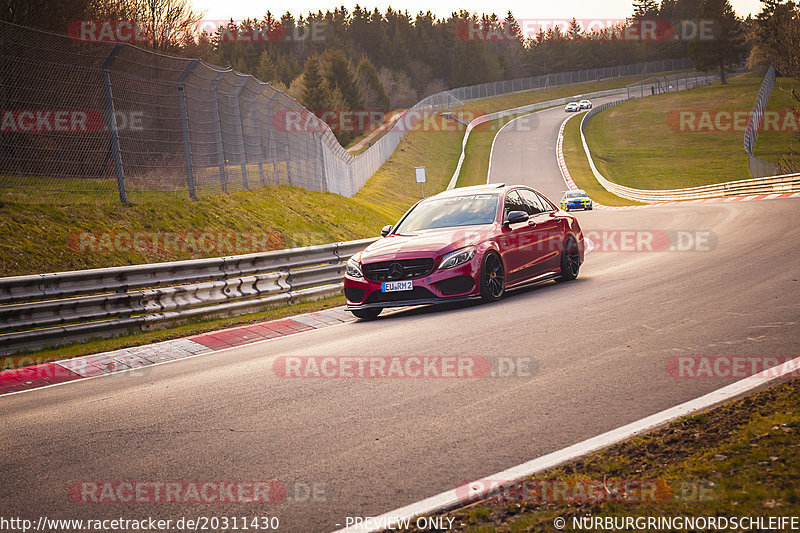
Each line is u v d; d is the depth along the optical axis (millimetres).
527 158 67250
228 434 4465
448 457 3773
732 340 5824
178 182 14719
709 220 20328
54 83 11680
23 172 11375
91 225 11898
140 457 4148
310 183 24062
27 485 3811
